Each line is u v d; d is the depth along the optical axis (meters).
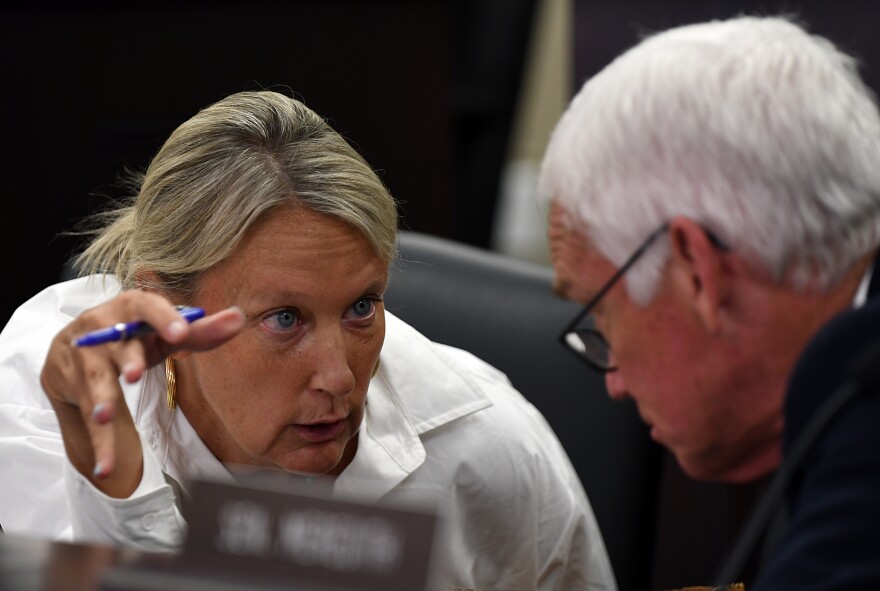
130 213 5.49
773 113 3.38
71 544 3.13
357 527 2.80
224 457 5.34
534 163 17.59
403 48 9.82
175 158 4.82
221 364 4.80
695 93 3.42
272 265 4.63
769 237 3.38
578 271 3.70
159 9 9.21
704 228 3.42
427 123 10.05
